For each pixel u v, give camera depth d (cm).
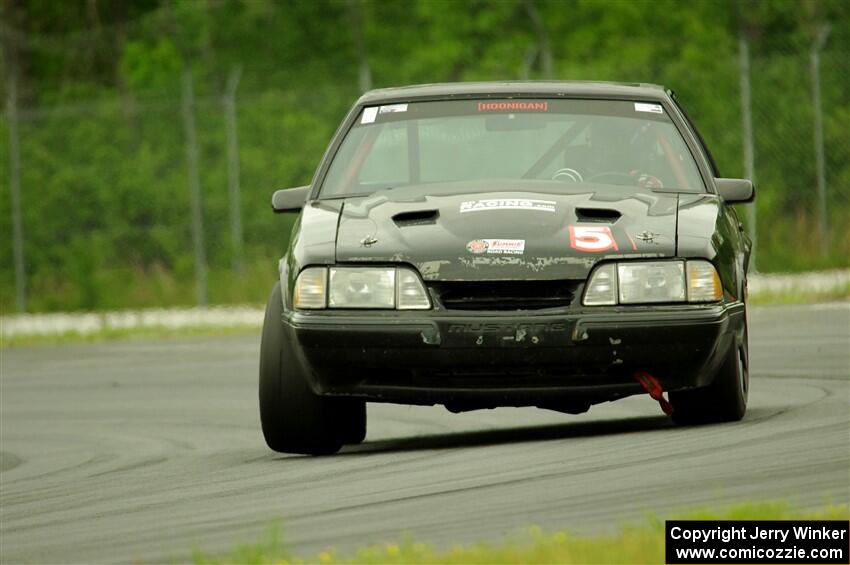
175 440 3503
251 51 11825
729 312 2695
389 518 2059
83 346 6688
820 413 2925
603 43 10781
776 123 8638
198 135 9144
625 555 1571
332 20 11588
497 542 1783
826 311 6025
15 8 12975
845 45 10450
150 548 2000
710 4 10800
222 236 9012
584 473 2316
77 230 9125
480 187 2869
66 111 8775
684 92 8794
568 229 2675
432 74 11031
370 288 2653
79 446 3541
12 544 2152
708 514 1758
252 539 1981
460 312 2606
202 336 6850
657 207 2778
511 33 10912
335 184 3056
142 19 12688
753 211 8012
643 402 3672
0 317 8500
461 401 2647
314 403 2797
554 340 2584
